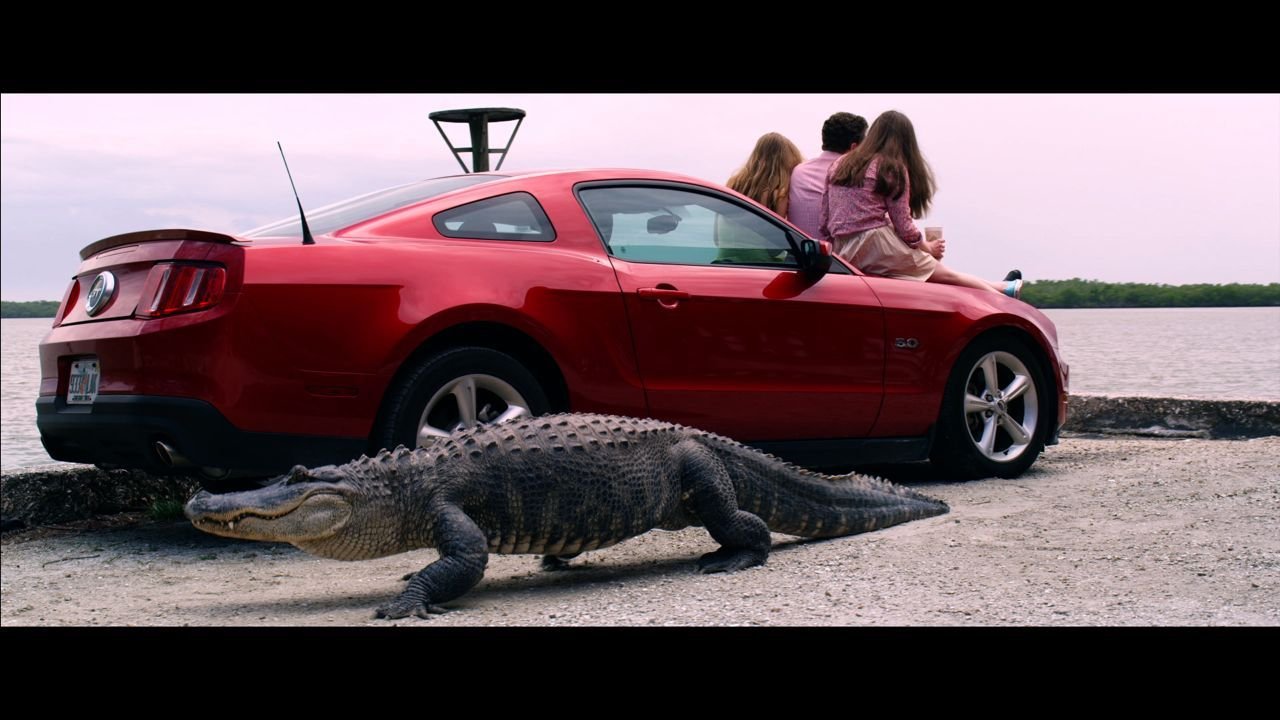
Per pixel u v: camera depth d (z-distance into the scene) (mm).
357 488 4016
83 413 4980
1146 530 4816
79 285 5336
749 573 4477
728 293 5887
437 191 5582
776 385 6031
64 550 5926
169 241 4867
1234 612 3623
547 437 4367
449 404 5184
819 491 5047
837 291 6312
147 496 6957
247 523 3822
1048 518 5180
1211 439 9102
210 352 4648
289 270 4758
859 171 7211
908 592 4000
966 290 6992
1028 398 7164
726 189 6270
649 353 5625
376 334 4863
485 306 5121
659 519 4602
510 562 5102
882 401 6453
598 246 5660
